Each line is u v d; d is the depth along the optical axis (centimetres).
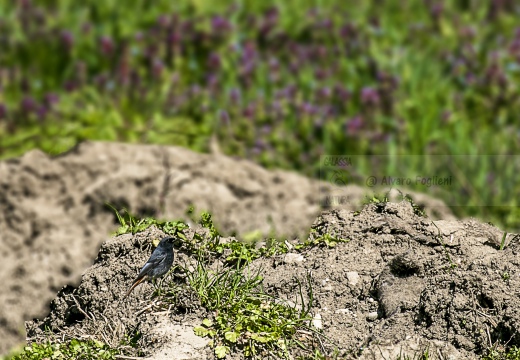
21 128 1474
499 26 1791
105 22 1797
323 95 1578
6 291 1095
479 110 1557
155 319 924
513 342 845
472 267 906
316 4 1828
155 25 1789
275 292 952
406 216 1010
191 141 1445
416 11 1814
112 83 1580
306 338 888
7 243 1152
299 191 1230
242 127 1514
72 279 1014
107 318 956
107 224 1189
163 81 1619
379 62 1645
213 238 1012
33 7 1797
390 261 945
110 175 1226
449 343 854
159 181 1230
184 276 968
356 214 1035
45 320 998
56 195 1206
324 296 938
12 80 1645
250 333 882
